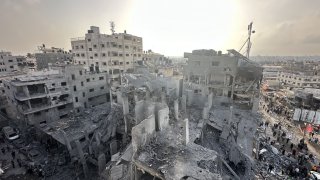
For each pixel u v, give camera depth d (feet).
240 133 69.97
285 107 145.18
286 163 71.46
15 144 91.81
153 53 249.34
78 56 178.91
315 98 133.49
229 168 49.83
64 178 69.31
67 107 113.50
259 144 79.00
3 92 131.95
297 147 86.38
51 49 268.21
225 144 62.18
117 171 42.80
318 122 115.96
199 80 102.53
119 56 172.96
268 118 124.98
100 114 104.22
